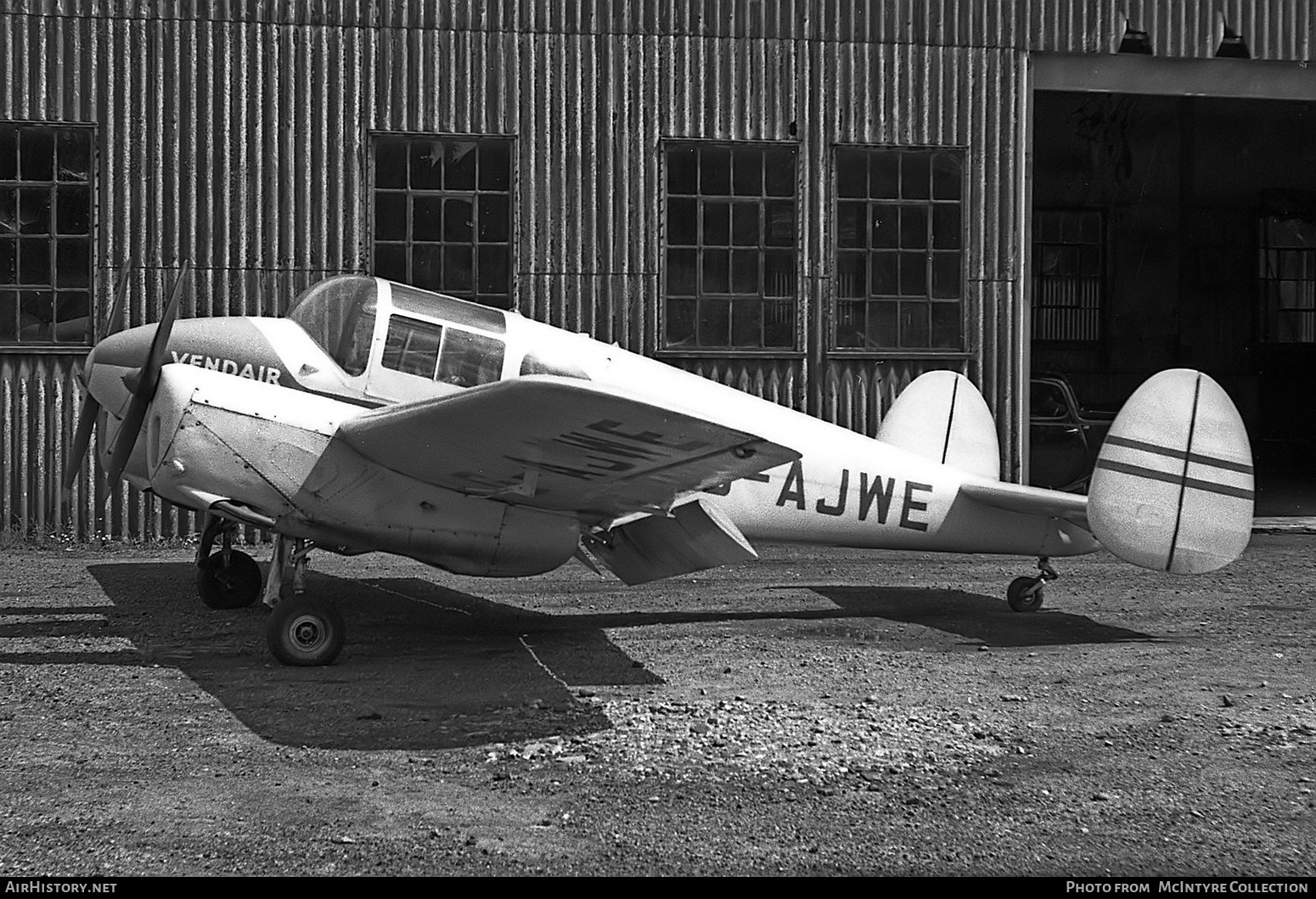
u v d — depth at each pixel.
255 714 6.08
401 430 6.78
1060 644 8.23
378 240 13.23
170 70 12.80
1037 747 5.73
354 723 5.94
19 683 6.64
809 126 13.81
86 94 12.71
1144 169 25.41
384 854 4.31
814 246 13.86
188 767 5.21
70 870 4.12
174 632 8.21
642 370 8.94
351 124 13.07
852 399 13.91
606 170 13.46
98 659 7.31
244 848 4.34
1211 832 4.66
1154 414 8.30
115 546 12.66
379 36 13.09
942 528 9.55
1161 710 6.46
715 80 13.63
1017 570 11.82
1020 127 14.23
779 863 4.30
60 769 5.16
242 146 12.91
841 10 13.84
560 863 4.26
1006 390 14.25
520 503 7.61
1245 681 7.16
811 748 5.65
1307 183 25.73
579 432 6.35
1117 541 8.35
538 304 13.39
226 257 12.91
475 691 6.64
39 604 9.24
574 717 6.11
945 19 14.05
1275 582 11.10
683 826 4.64
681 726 5.98
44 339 12.80
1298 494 18.69
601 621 8.87
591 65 13.42
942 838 4.56
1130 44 14.45
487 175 13.40
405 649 7.75
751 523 9.22
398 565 11.46
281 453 7.13
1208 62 14.68
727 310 13.78
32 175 12.73
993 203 14.20
